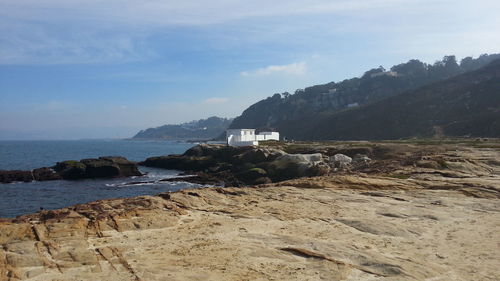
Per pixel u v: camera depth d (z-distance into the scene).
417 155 39.69
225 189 19.72
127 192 37.31
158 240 11.61
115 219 13.25
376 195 20.05
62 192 37.19
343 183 22.86
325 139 143.38
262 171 42.38
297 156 45.66
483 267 10.20
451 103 125.06
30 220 13.02
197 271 9.19
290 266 9.68
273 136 90.81
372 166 36.97
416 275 9.41
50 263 9.48
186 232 12.53
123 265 9.50
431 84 146.62
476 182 23.31
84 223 12.66
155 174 52.75
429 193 20.58
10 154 107.31
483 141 67.31
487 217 15.91
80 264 9.48
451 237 13.01
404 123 126.06
